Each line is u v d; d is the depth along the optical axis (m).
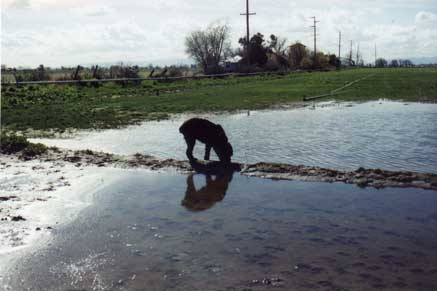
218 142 11.07
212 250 6.37
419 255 6.15
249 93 33.03
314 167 10.42
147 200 8.68
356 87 37.88
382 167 10.71
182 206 8.30
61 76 42.91
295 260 6.03
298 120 19.06
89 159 11.99
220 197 8.77
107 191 9.28
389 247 6.40
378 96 29.94
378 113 20.97
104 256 6.27
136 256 6.25
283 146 13.34
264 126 17.39
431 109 22.16
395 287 5.34
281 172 10.24
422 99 27.19
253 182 9.70
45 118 20.53
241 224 7.33
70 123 19.16
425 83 40.12
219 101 27.55
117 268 5.91
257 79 51.53
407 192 8.79
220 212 7.92
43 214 7.97
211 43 68.50
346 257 6.10
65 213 8.01
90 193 9.16
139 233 7.05
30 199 8.80
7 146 13.25
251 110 23.28
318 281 5.48
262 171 10.38
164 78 43.97
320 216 7.62
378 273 5.66
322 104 25.97
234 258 6.11
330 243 6.55
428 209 7.87
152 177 10.30
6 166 11.53
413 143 13.41
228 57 73.81
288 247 6.43
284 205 8.20
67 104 26.27
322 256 6.14
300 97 30.03
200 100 28.08
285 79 52.09
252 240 6.69
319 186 9.28
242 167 10.75
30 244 6.71
